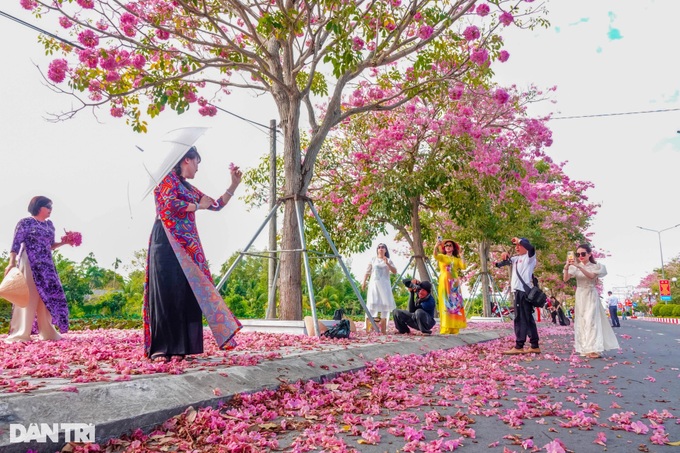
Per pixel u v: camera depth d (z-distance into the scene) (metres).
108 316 30.70
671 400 4.73
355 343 7.79
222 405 3.79
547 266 32.91
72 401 3.00
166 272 4.49
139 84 9.63
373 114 15.34
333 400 4.34
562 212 28.17
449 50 11.62
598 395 4.96
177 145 4.66
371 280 11.27
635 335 16.92
